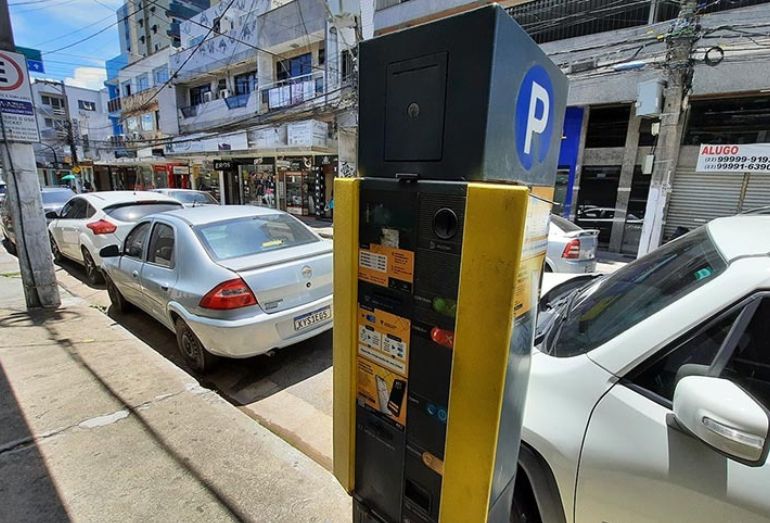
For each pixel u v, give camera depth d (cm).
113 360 307
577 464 128
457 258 95
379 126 108
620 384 129
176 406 246
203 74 1864
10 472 191
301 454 207
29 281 420
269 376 326
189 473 192
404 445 116
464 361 97
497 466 103
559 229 528
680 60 602
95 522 165
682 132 870
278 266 311
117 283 431
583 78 783
